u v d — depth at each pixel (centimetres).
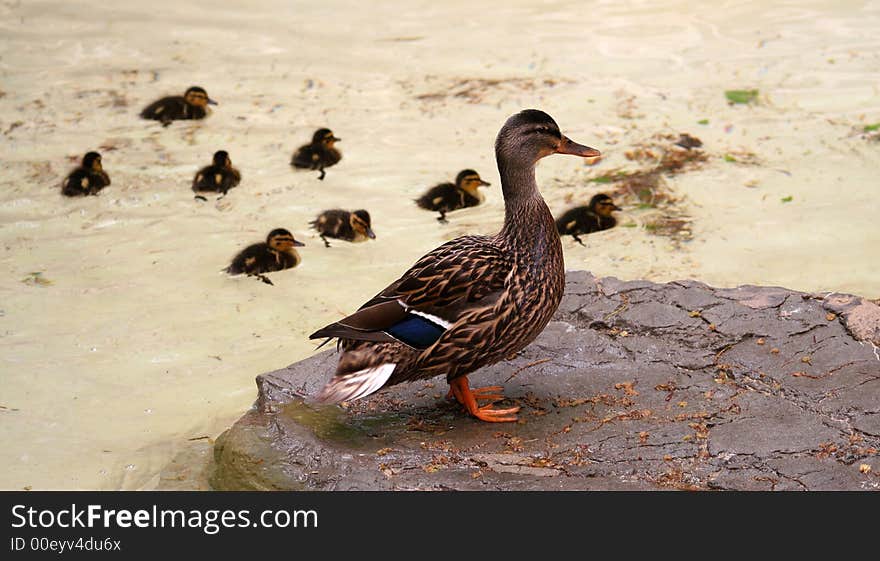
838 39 1088
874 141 888
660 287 620
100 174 860
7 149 922
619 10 1201
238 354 655
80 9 1235
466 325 486
